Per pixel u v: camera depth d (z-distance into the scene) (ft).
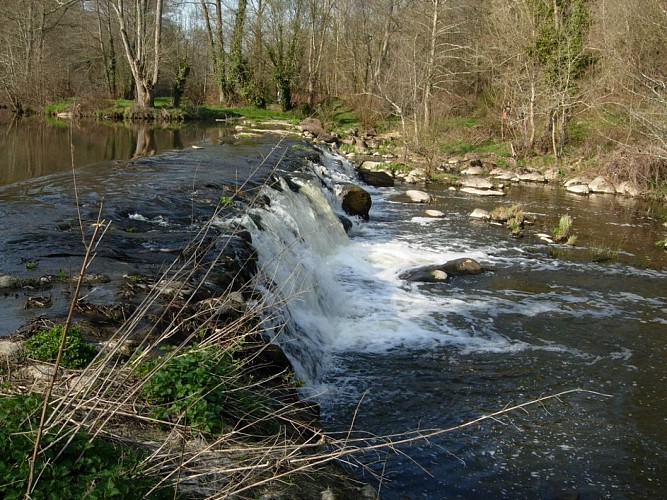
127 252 30.17
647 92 91.66
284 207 45.78
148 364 16.43
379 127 133.39
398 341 32.63
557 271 47.24
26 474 10.98
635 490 20.98
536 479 21.13
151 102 138.31
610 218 68.08
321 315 34.19
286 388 20.58
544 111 103.19
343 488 16.53
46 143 78.69
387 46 159.02
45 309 22.06
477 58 125.49
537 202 76.23
